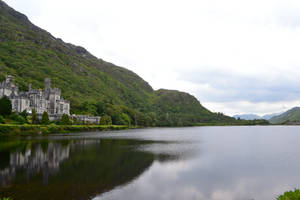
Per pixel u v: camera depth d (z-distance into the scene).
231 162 56.19
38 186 35.19
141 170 46.91
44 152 64.44
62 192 32.88
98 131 185.75
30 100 171.38
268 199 32.97
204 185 38.25
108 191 34.06
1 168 45.44
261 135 158.25
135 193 33.69
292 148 83.50
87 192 33.34
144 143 96.06
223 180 41.09
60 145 79.75
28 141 89.75
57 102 198.62
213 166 51.75
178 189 35.94
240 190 36.22
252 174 45.16
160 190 35.22
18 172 42.59
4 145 77.06
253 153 70.75
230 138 129.50
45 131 129.88
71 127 156.00
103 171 45.00
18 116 134.25
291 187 38.03
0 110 129.38
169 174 44.31
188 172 46.22
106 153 65.81
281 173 46.25
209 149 79.00
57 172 43.25
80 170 45.09
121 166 49.78
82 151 68.12
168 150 75.31
